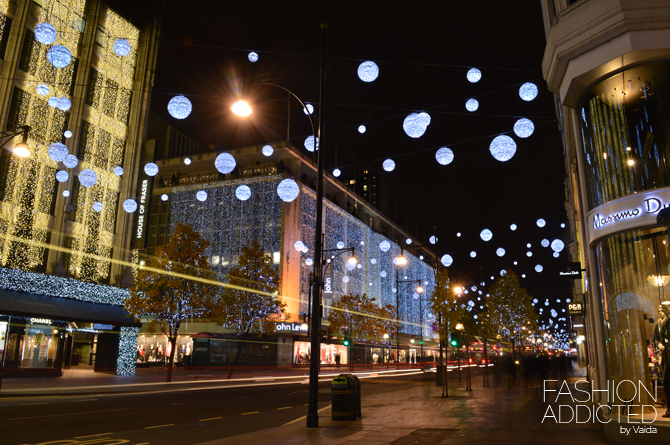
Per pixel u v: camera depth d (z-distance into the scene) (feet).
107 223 104.99
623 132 33.35
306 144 45.52
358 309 188.14
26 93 88.17
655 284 30.60
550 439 30.73
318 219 41.19
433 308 93.15
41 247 89.71
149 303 96.12
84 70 99.81
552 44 34.91
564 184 135.44
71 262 95.96
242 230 196.85
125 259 107.65
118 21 111.14
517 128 33.68
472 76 36.19
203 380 104.73
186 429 38.32
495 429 35.22
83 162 99.55
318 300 39.73
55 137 93.15
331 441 31.04
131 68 114.52
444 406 52.21
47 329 95.71
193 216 205.77
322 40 43.83
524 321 169.37
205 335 164.04
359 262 254.68
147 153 214.07
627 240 31.99
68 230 95.55
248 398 67.00
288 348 181.88
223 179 205.67
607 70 32.76
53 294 89.35
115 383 85.81
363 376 139.85
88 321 92.63
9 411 47.85
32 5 90.17
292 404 58.95
